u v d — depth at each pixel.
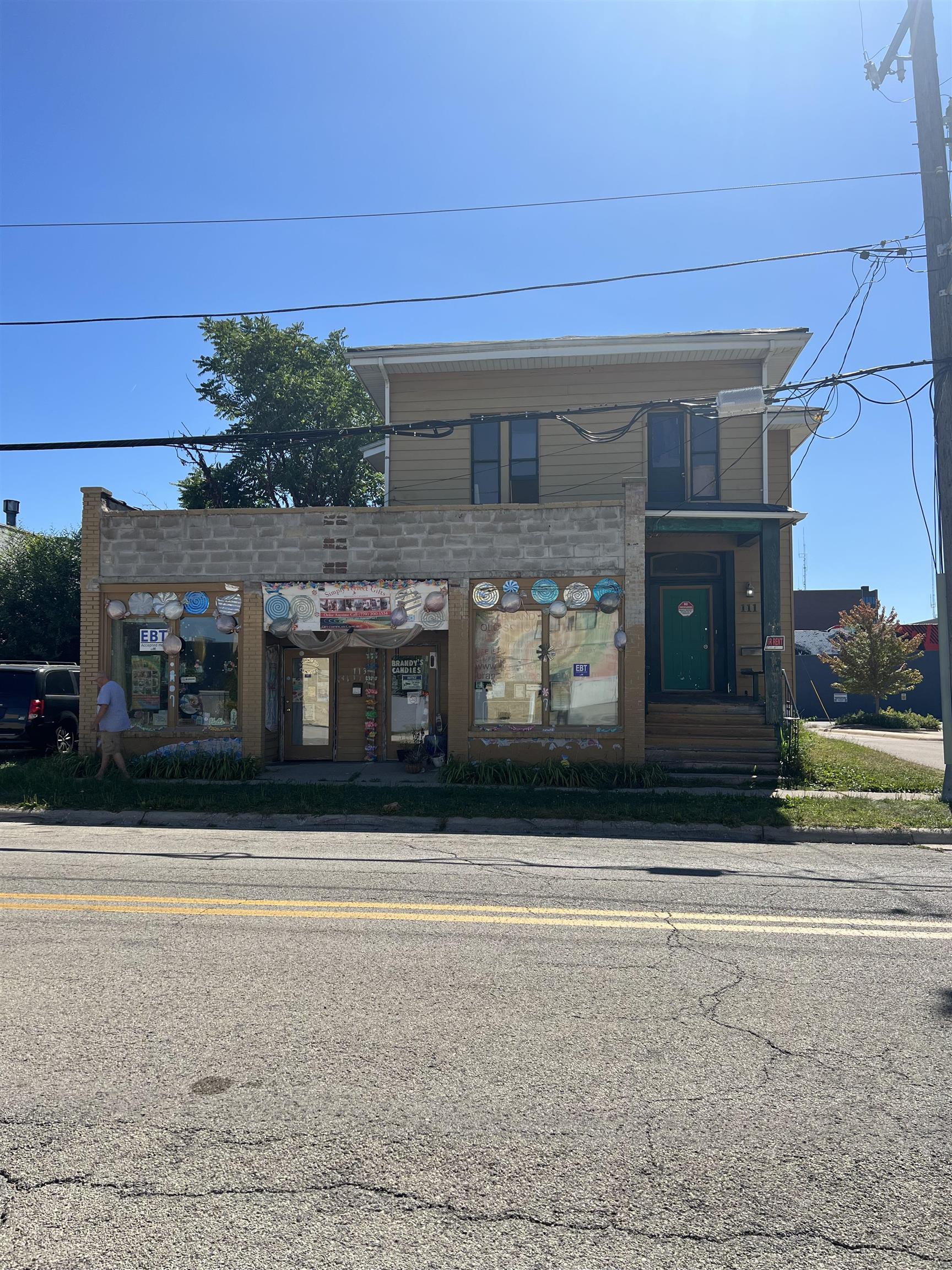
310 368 27.39
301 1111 3.62
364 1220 2.93
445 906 6.78
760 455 17.50
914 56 11.84
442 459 17.98
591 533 14.20
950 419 11.86
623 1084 3.88
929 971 5.34
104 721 13.91
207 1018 4.55
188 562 14.95
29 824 11.09
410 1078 3.91
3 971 5.25
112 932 6.02
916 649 27.22
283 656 16.20
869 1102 3.75
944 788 12.13
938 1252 2.80
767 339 16.81
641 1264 2.73
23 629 27.59
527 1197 3.06
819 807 11.42
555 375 17.83
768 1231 2.90
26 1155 3.31
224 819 11.05
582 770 13.53
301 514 14.80
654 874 8.04
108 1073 3.95
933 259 11.83
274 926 6.19
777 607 14.95
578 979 5.16
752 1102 3.74
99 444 12.52
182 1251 2.78
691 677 17.97
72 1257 2.75
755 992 4.98
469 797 11.98
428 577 14.48
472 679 14.42
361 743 16.16
